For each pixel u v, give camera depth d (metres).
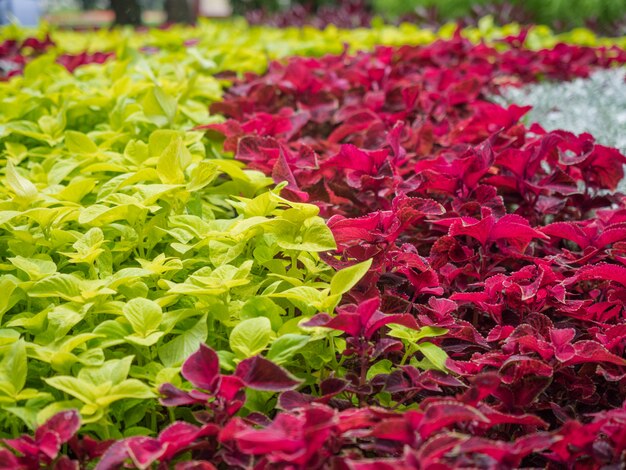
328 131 4.14
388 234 2.19
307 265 2.17
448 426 1.75
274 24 10.48
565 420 1.82
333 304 1.90
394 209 2.35
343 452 1.63
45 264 2.11
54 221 2.32
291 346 1.78
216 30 6.89
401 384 1.83
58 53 5.84
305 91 4.03
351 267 1.90
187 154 2.54
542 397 1.99
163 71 4.25
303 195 2.44
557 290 2.07
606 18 11.77
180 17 13.93
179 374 1.84
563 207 2.84
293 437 1.44
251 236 2.22
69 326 1.86
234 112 3.73
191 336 1.88
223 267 2.00
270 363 1.66
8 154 3.25
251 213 2.26
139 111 3.34
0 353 1.84
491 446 1.43
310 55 5.71
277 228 2.13
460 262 2.49
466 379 1.97
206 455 1.65
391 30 6.78
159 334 1.83
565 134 2.86
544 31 6.93
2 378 1.72
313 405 1.53
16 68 5.47
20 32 6.71
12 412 1.68
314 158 2.80
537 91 4.88
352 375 1.87
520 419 1.61
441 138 3.54
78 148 3.00
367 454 1.82
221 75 4.66
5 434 1.83
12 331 1.91
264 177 2.74
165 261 2.30
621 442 1.55
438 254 2.34
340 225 2.15
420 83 4.07
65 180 3.02
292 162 2.84
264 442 1.40
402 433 1.48
